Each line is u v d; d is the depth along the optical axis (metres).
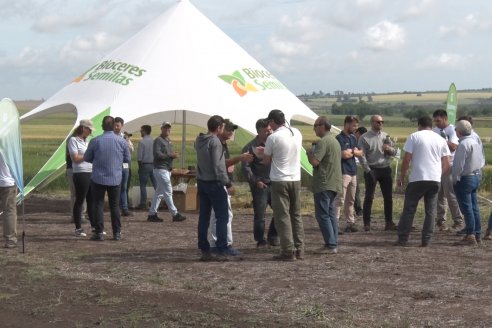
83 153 11.84
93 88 16.30
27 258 9.97
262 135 10.30
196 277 8.59
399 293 7.67
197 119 20.00
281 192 9.43
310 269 9.00
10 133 10.48
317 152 9.87
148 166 16.17
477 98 182.25
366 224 12.45
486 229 12.12
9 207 10.86
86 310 7.00
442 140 10.69
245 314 6.76
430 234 10.69
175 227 13.26
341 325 6.36
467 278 8.44
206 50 17.17
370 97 194.25
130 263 9.57
